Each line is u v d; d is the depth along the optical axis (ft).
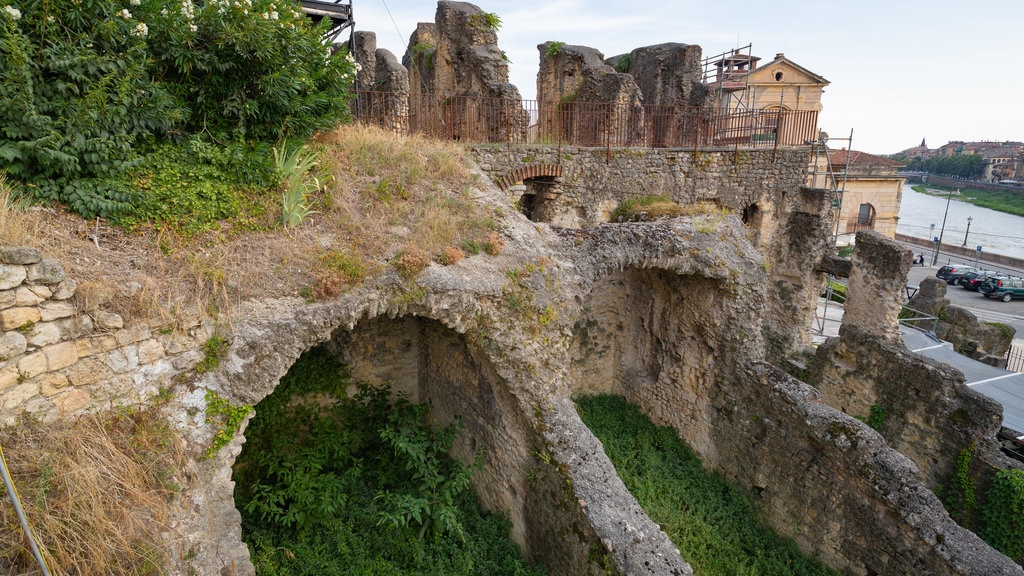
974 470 35.17
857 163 130.11
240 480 29.68
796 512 31.78
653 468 35.96
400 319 35.42
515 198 42.80
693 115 59.41
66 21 18.95
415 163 30.48
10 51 16.83
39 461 13.93
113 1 20.24
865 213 130.82
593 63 54.65
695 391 38.27
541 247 28.32
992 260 158.51
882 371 41.78
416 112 46.32
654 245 31.91
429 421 36.14
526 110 46.19
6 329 13.91
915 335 61.41
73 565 13.57
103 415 15.88
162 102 21.20
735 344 34.99
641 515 24.30
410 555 25.95
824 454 30.09
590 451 25.89
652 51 66.33
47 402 14.83
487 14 49.67
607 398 44.62
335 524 26.94
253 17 23.12
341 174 27.50
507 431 27.96
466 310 24.03
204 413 17.98
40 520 13.32
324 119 28.60
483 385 28.91
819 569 30.12
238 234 21.84
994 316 104.99
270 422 31.19
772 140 67.10
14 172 17.35
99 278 16.87
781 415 32.37
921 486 26.71
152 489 15.96
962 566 24.07
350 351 34.50
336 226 24.36
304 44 26.23
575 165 44.52
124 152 19.92
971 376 51.08
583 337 43.19
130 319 16.70
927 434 38.50
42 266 14.55
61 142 18.02
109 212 18.99
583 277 29.40
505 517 29.45
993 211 283.59
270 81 24.27
